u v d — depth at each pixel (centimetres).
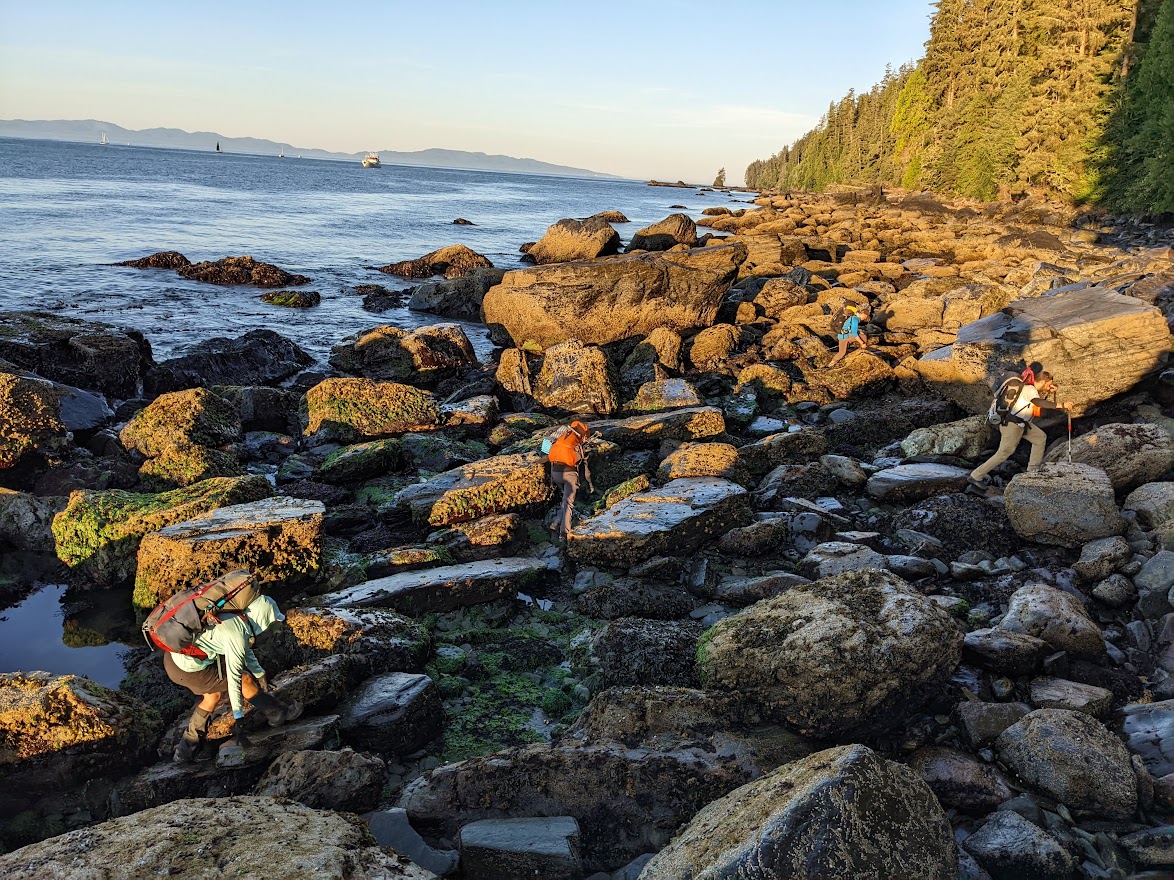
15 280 2588
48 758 551
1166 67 4634
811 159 15800
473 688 684
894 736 577
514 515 973
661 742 552
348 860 397
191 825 413
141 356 1659
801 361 1820
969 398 1323
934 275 3067
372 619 715
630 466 1191
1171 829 478
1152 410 1128
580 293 2050
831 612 610
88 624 797
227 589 559
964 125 8012
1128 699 620
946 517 921
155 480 1108
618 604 802
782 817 378
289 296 2620
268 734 564
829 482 1092
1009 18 7531
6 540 954
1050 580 788
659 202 13250
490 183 19975
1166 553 748
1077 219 5341
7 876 366
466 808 517
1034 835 469
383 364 1873
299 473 1217
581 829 505
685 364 1906
